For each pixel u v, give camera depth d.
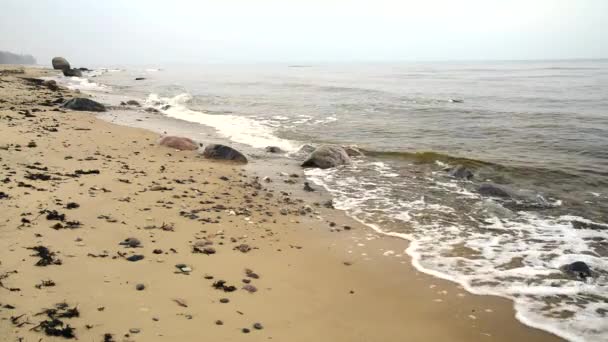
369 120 27.00
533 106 34.22
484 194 12.75
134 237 7.81
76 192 9.90
